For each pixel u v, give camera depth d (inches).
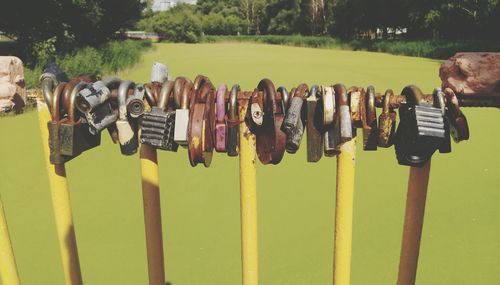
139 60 540.4
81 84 41.3
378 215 138.9
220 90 41.6
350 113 39.9
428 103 38.5
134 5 786.2
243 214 45.5
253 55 699.4
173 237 128.3
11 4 405.7
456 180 162.9
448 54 686.5
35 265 116.3
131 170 179.0
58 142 41.3
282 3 1856.5
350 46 988.6
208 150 41.4
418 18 915.4
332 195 154.4
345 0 1322.6
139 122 42.5
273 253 119.5
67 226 49.2
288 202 149.6
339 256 45.1
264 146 42.3
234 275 110.1
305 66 502.3
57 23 454.3
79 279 51.8
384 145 41.4
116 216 140.8
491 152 189.0
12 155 192.1
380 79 399.5
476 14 773.3
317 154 41.8
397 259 115.0
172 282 107.3
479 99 41.3
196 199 152.6
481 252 116.3
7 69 46.7
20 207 147.6
